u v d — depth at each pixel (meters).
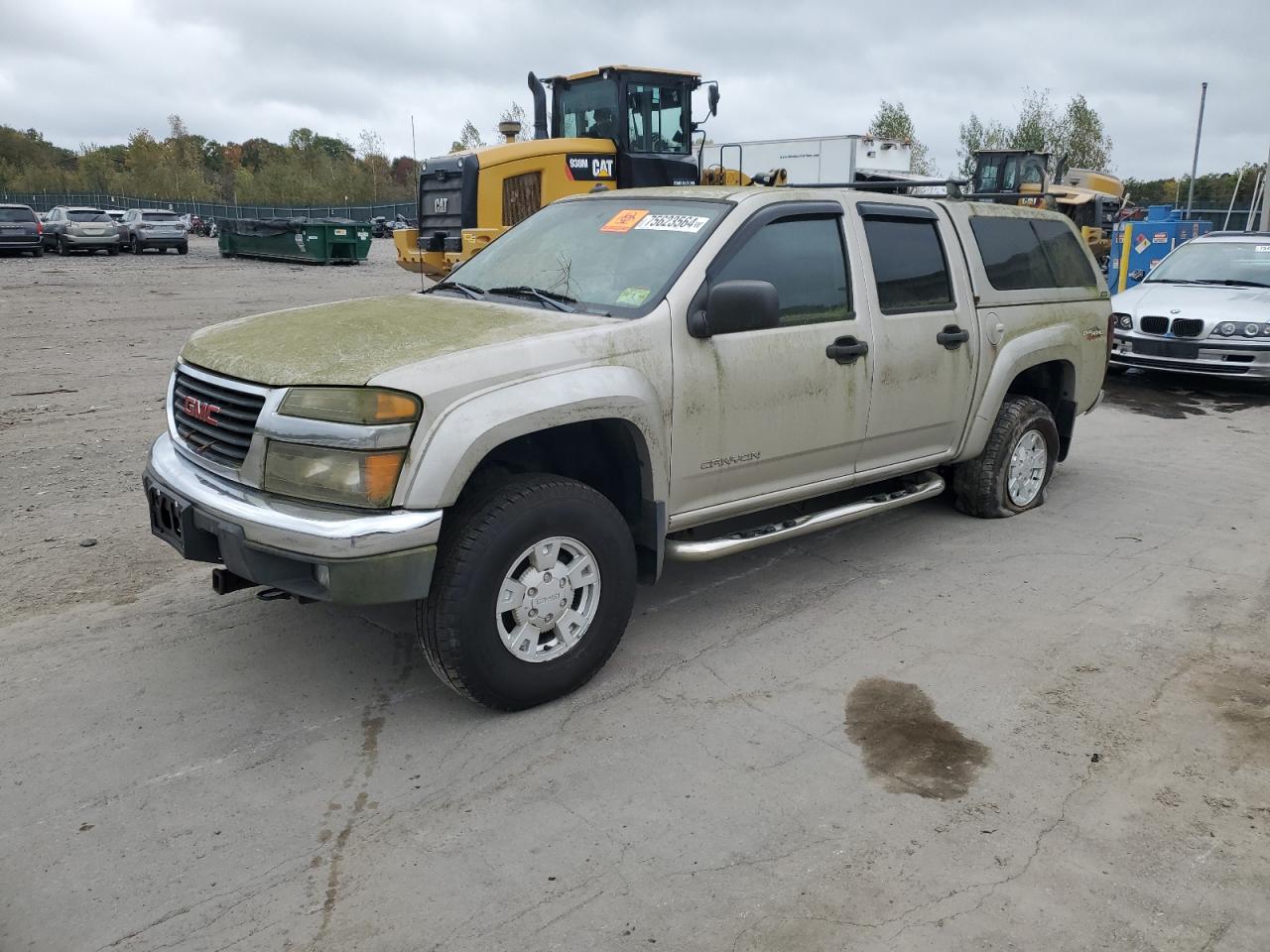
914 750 3.50
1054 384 6.41
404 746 3.53
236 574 3.54
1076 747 3.52
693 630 4.52
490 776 3.34
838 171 18.11
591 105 14.34
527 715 3.74
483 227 13.71
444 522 3.57
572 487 3.69
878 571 5.25
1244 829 3.05
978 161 21.84
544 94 14.87
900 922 2.65
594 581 3.82
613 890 2.78
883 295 4.90
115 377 10.42
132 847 2.97
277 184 80.38
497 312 4.10
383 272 26.80
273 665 4.12
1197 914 2.69
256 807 3.16
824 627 4.54
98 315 15.58
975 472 5.96
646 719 3.72
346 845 2.98
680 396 4.00
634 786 3.28
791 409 4.45
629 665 4.16
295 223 29.19
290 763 3.41
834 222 4.74
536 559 3.63
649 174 14.27
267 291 20.17
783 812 3.13
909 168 18.81
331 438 3.27
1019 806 3.17
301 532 3.24
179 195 82.50
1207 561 5.38
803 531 4.65
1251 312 9.77
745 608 4.77
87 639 4.34
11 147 103.81
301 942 2.59
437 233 14.42
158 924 2.65
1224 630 4.50
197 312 16.12
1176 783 3.29
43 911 2.70
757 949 2.56
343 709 3.78
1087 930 2.62
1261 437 8.47
